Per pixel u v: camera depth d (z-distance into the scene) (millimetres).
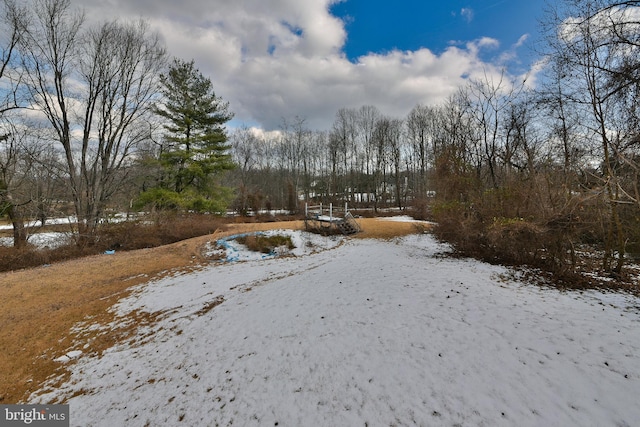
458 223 11031
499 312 5215
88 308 8023
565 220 7812
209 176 22984
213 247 15469
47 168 16984
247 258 13930
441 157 12539
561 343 4059
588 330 4418
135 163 20062
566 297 6184
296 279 8586
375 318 5281
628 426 2635
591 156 8227
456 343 4234
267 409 3414
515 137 11469
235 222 27047
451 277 7578
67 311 7855
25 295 9133
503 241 9258
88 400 4188
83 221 16750
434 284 7000
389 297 6262
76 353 5691
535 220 8555
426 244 14203
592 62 7309
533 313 5176
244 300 7289
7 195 15133
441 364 3789
